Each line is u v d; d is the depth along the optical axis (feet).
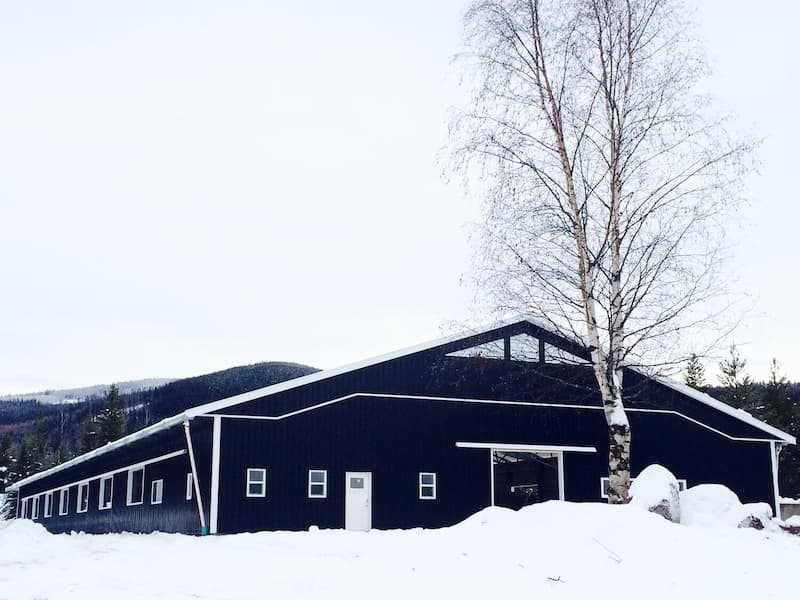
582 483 90.38
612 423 61.82
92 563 40.29
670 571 35.60
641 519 40.91
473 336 87.04
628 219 63.05
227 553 44.27
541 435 89.15
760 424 99.71
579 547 38.17
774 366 194.29
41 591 32.30
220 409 77.05
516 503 106.93
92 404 460.96
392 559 38.14
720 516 59.93
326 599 31.14
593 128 64.23
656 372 65.77
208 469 76.48
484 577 34.35
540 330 89.51
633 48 63.77
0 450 314.96
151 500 93.50
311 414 80.28
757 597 33.19
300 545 48.88
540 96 65.41
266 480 77.25
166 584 33.86
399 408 83.87
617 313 62.44
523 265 64.18
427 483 83.35
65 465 126.41
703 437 96.89
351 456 80.84
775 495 99.09
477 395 87.20
